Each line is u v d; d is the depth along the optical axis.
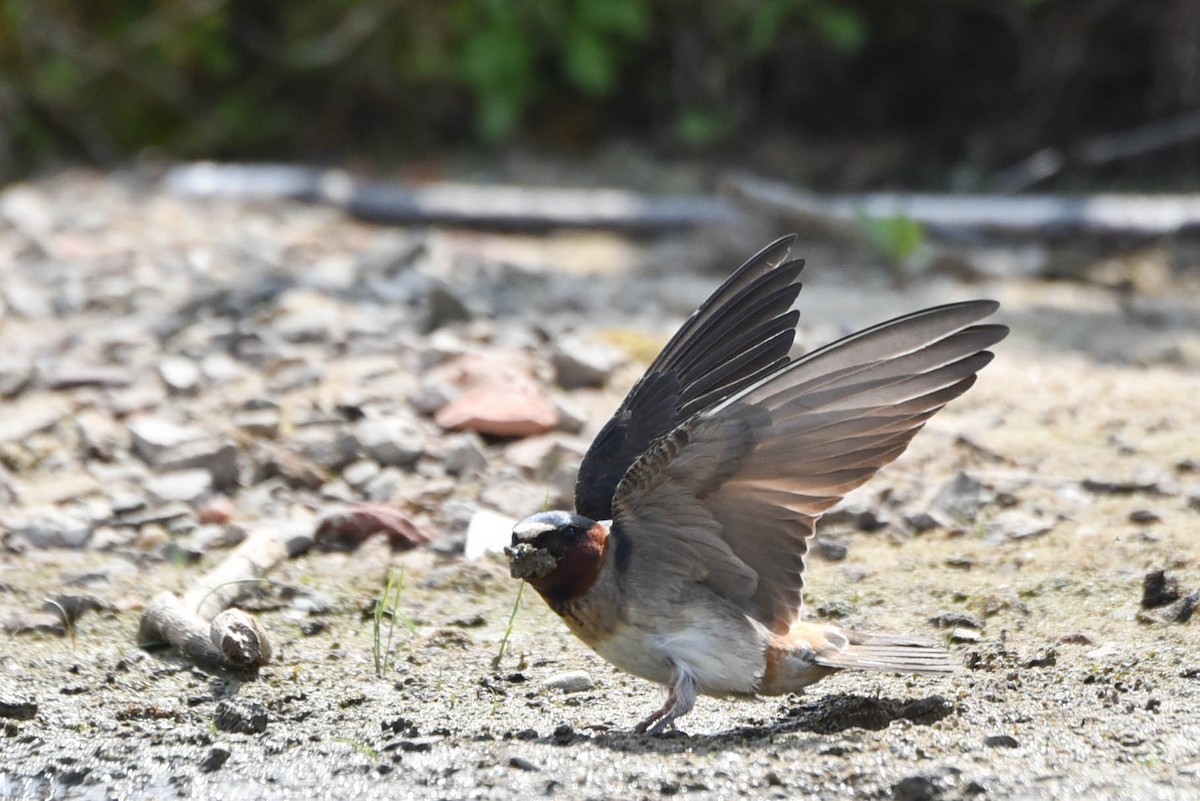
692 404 7.91
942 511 10.54
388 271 16.61
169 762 7.49
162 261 16.67
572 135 23.94
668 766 7.08
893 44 23.55
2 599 9.45
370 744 7.58
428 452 11.46
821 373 6.87
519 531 7.26
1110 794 6.68
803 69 23.84
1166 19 22.05
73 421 12.14
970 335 6.90
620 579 7.30
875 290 16.89
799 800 6.76
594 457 7.96
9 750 7.66
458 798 6.94
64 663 8.65
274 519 10.68
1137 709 7.56
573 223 19.62
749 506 7.17
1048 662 8.22
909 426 7.04
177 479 11.05
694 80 23.75
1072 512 10.45
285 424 12.03
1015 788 6.75
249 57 23.94
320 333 13.77
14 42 22.72
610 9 22.77
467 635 9.07
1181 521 10.20
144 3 23.27
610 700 8.10
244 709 7.92
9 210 18.92
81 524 10.38
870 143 23.42
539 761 7.21
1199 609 8.67
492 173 22.69
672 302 15.84
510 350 13.41
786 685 7.43
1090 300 16.89
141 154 23.59
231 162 23.78
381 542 10.30
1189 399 12.86
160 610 8.91
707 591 7.35
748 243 17.92
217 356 13.34
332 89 24.11
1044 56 22.83
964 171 22.27
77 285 15.67
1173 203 19.47
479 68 22.86
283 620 9.25
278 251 17.33
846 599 9.30
